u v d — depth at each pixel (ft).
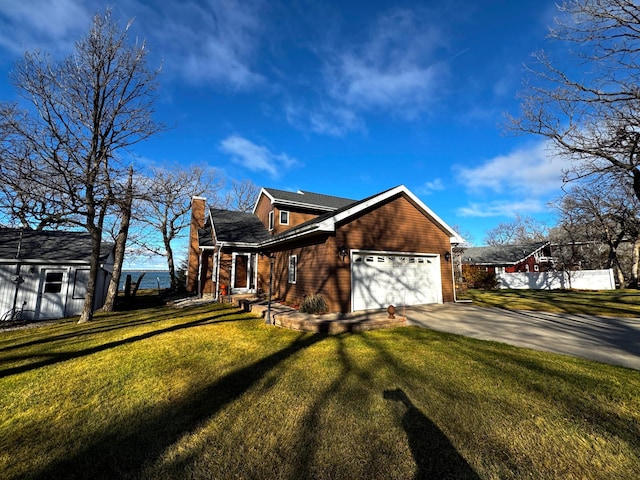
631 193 46.50
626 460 7.95
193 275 65.98
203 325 27.96
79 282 42.27
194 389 13.08
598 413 10.44
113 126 34.78
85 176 31.89
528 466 7.73
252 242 51.31
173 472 7.72
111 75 33.73
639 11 28.66
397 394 12.12
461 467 7.69
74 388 13.42
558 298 49.29
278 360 16.98
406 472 7.52
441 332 24.00
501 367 15.29
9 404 11.89
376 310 33.71
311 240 35.76
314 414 10.55
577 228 78.02
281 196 60.59
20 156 29.96
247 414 10.69
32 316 38.78
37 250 41.86
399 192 37.73
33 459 8.37
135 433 9.60
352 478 7.35
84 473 7.77
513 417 10.18
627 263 93.04
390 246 36.37
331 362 16.40
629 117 32.19
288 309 33.58
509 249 104.22
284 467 7.82
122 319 33.68
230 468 7.80
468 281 79.25
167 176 65.05
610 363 15.92
